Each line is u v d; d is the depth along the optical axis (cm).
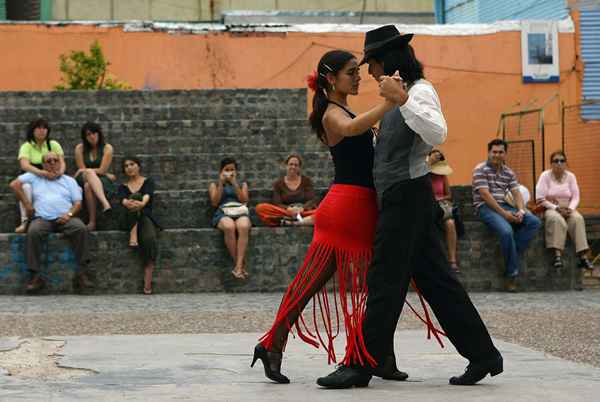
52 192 1513
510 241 1544
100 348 844
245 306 1304
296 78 2373
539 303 1354
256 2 3247
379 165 632
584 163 2411
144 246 1509
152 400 586
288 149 1853
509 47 2433
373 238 645
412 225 627
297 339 940
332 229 645
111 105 1889
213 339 917
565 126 2431
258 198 1672
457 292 638
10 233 1553
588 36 2448
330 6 3275
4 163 1734
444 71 2423
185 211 1644
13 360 770
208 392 615
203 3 3231
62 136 1816
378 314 627
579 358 827
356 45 2380
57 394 609
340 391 616
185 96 1894
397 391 613
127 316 1179
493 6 2809
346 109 656
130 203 1509
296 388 630
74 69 2167
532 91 2439
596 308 1275
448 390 618
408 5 3228
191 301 1382
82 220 1597
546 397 588
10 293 1508
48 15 3122
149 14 3195
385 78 608
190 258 1538
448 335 644
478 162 2427
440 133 607
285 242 1543
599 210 2352
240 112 1894
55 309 1276
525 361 759
